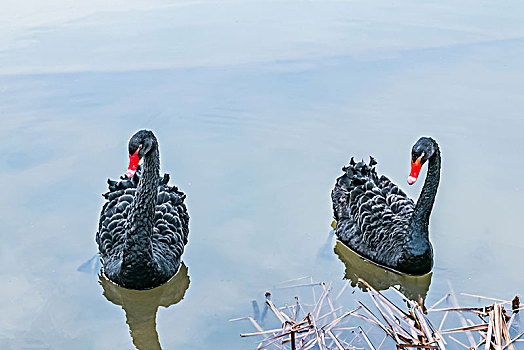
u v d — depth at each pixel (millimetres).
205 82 6785
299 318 5383
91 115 6469
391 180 6035
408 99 6586
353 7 8695
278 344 5277
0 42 7336
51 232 5746
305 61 6992
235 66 6953
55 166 6094
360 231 5762
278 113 6484
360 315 5395
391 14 8336
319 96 6637
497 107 6492
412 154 5543
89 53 7102
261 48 7164
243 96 6637
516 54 7039
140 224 5441
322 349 5242
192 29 7766
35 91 6676
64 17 8305
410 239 5594
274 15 8336
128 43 7312
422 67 6914
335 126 6383
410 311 5426
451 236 5742
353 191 5824
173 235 5629
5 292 5484
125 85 6750
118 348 5312
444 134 6285
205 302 5469
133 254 5465
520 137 6254
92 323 5410
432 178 5562
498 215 5809
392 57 7031
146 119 6438
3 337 5320
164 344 5316
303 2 8969
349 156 6191
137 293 5555
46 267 5602
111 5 8836
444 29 7668
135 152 5402
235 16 8297
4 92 6660
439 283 5551
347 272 5688
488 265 5602
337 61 7000
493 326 5301
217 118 6461
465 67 6898
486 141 6230
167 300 5543
